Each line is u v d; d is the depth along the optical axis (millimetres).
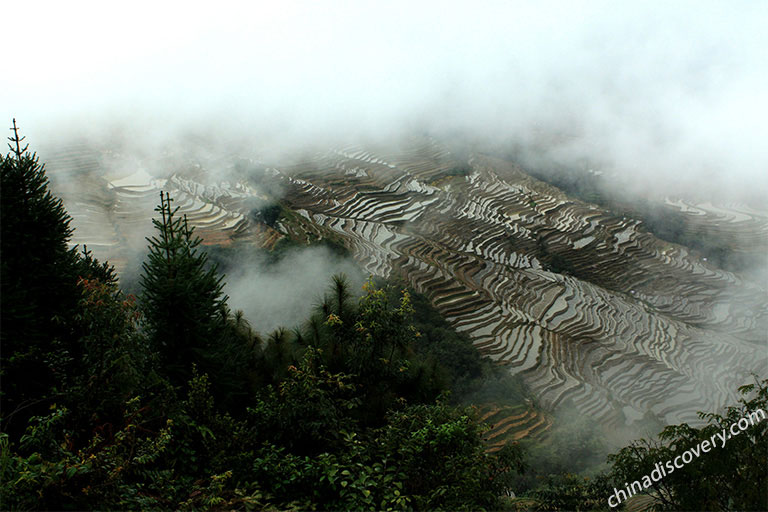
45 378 10656
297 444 9328
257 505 7914
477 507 8164
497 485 9766
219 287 13258
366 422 11852
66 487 6922
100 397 8836
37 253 12102
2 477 6574
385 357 13070
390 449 9141
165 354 11914
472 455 9109
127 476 7875
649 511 10859
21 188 11930
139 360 9742
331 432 9398
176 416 9141
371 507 7906
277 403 10031
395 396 12805
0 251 11359
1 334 10367
